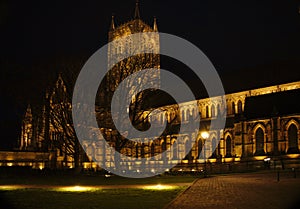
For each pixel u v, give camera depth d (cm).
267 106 9331
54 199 2784
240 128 9262
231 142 9962
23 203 2555
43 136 8481
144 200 2667
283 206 2219
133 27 13388
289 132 8550
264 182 3709
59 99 7231
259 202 2384
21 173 6975
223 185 3556
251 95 10469
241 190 3052
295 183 3478
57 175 6694
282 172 5369
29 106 9019
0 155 9225
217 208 2202
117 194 3112
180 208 2220
